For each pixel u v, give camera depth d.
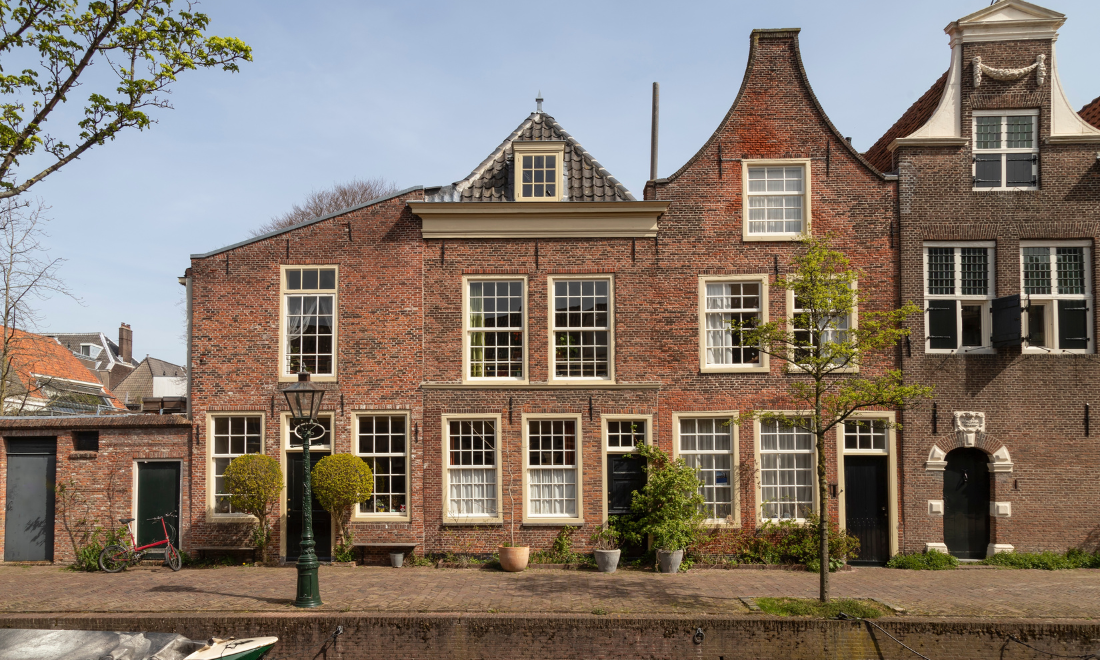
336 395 14.30
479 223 14.54
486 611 10.41
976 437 13.90
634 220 14.51
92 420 14.42
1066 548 13.70
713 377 14.26
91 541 14.16
